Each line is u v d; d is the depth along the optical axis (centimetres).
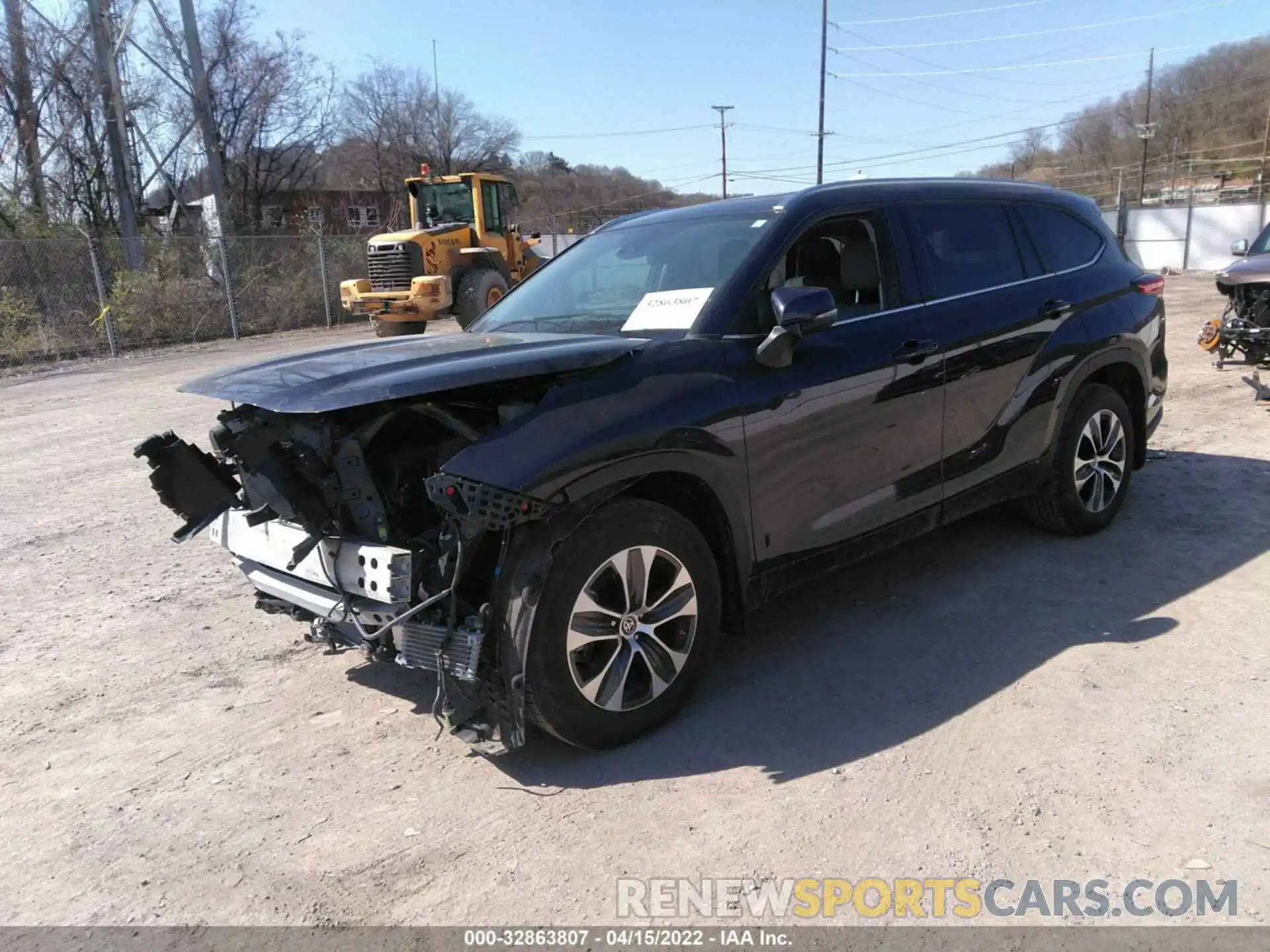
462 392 305
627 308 385
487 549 297
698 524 348
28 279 1644
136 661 406
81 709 363
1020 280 463
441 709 299
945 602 433
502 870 260
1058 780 289
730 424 331
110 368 1479
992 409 438
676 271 385
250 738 339
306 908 248
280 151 3338
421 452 313
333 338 1883
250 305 2002
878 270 404
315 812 291
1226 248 3750
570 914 242
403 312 1633
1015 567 471
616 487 305
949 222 441
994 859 255
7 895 258
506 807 290
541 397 308
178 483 337
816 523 369
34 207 2112
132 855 273
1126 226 4003
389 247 1641
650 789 296
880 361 382
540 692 293
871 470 387
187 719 354
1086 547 495
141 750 333
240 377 323
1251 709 324
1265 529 506
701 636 335
